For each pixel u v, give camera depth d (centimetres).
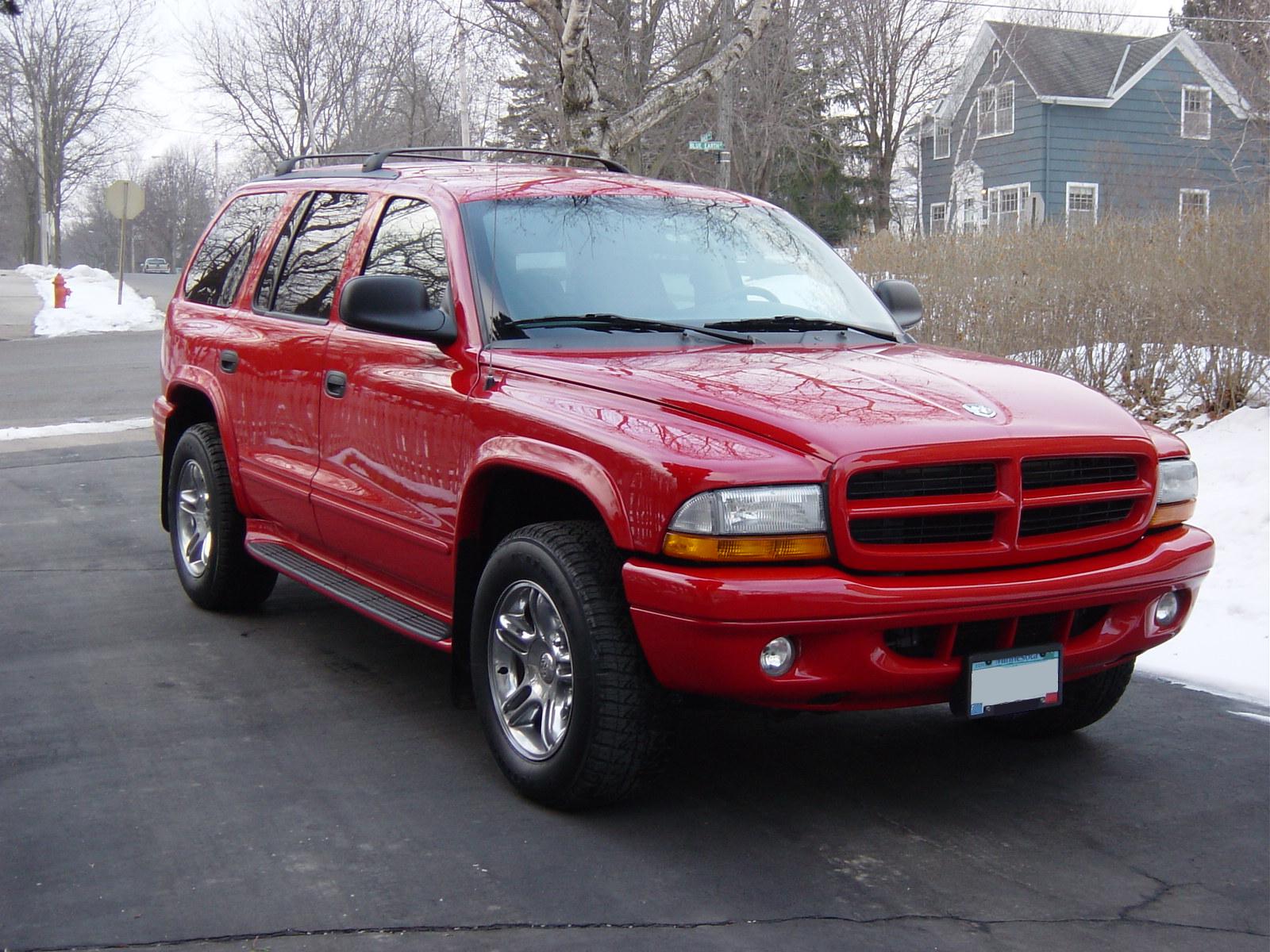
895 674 371
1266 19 2220
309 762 457
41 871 371
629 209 521
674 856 383
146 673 561
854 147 3578
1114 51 3666
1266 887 370
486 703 432
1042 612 386
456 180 518
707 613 355
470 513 442
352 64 3800
